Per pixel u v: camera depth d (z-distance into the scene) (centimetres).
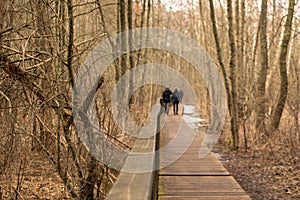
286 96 1437
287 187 917
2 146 591
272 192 890
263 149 1335
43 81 659
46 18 606
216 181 806
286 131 1403
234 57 1408
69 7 619
